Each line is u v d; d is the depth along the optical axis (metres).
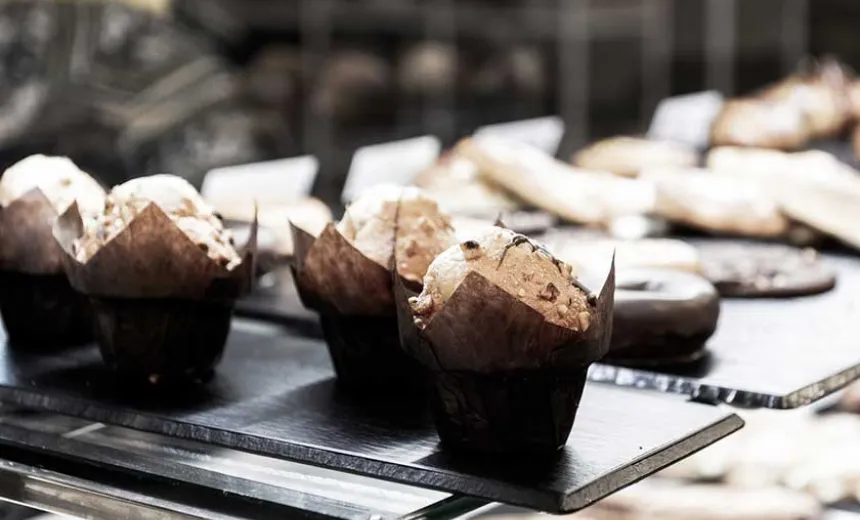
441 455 1.04
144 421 1.17
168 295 1.21
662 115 3.15
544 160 2.43
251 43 3.40
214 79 2.86
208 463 1.11
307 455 1.06
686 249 1.81
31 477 1.09
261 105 3.25
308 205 1.92
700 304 1.43
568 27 3.73
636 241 1.85
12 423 1.22
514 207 2.37
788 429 1.74
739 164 2.47
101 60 2.70
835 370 1.40
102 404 1.20
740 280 1.88
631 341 1.41
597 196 2.33
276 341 1.50
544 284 1.00
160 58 2.78
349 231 1.24
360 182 2.35
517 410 1.01
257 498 1.02
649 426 1.13
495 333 0.98
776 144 2.79
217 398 1.24
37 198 1.37
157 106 2.72
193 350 1.25
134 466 1.10
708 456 1.64
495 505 1.06
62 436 1.18
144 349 1.23
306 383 1.30
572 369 1.01
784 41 4.02
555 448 1.04
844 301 1.84
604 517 1.42
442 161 2.52
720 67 3.96
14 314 1.42
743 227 2.28
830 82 3.13
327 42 3.48
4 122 2.55
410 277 1.19
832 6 3.99
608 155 2.75
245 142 2.82
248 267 1.26
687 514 1.50
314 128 3.33
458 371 1.00
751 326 1.66
